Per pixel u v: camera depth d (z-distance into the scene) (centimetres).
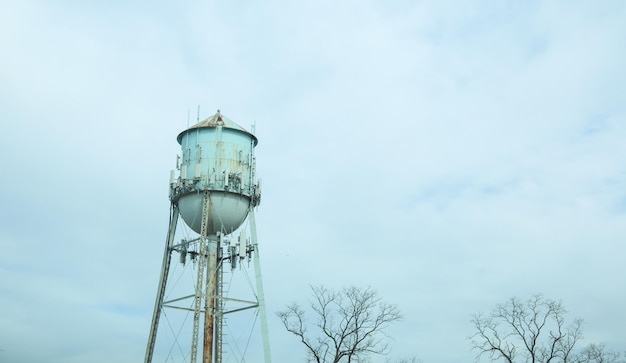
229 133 5234
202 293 4778
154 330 4991
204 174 5084
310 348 5825
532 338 6062
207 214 4988
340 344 5853
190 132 5262
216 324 5112
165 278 5141
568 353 5975
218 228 5112
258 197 5250
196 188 5041
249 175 5247
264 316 4947
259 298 5006
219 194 5044
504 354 6062
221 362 4997
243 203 5144
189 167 5169
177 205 5247
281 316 5875
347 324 5919
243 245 5028
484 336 6184
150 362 4931
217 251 5216
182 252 5225
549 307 6106
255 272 5094
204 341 4834
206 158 5138
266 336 4891
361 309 5962
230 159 5162
